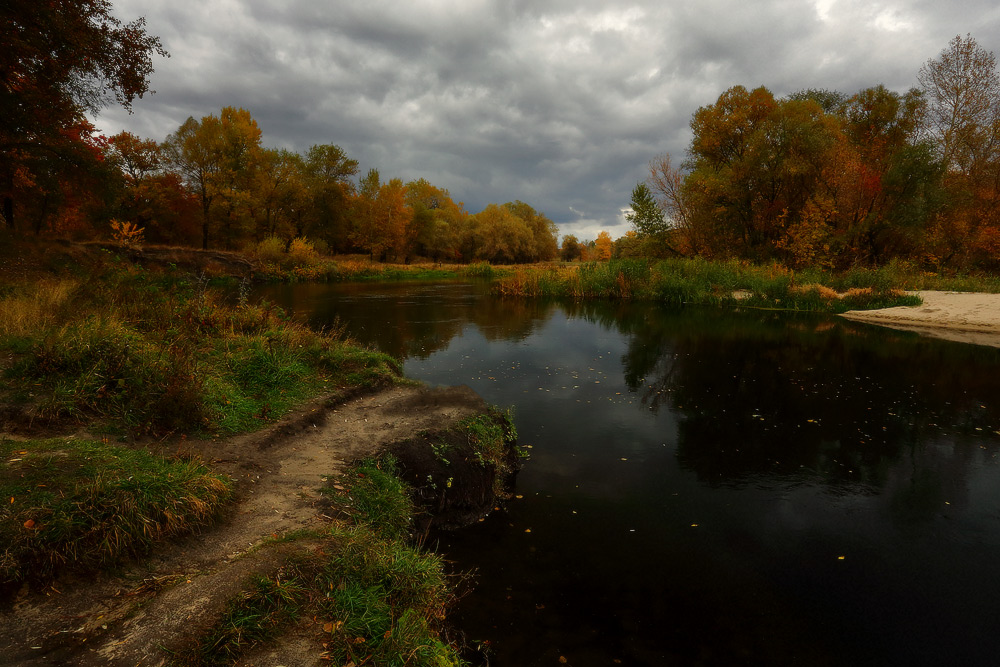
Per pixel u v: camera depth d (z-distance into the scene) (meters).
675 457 6.71
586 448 6.96
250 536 3.40
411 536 4.41
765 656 3.40
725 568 4.38
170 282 11.24
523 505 5.44
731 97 32.03
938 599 4.04
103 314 7.14
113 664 2.17
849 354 13.09
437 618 3.32
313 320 16.98
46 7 11.78
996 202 27.08
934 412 8.55
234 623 2.45
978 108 28.03
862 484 6.02
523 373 10.68
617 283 26.77
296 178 42.03
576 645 3.41
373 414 6.24
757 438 7.39
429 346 13.13
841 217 28.14
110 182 17.03
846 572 4.37
